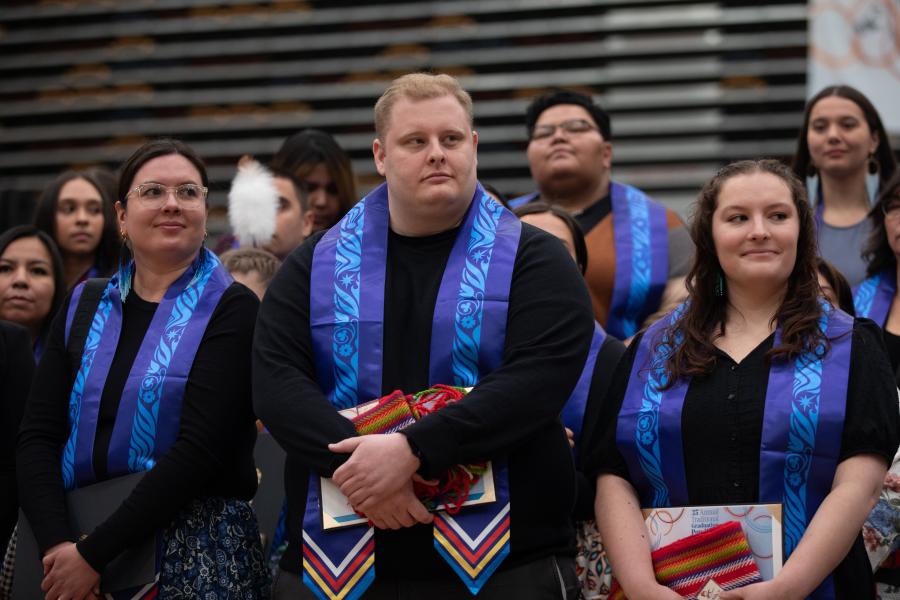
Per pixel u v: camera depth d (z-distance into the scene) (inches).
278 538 209.3
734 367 169.2
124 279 194.1
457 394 161.9
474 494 159.5
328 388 169.9
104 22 580.4
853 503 158.2
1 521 205.8
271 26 564.7
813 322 168.6
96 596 174.1
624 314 267.3
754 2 522.9
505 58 537.3
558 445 167.9
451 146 172.4
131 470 180.7
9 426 208.4
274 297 175.2
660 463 169.2
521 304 167.3
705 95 517.0
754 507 160.9
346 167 296.2
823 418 161.9
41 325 249.9
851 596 163.8
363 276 173.6
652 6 532.7
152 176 192.9
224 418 181.9
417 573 160.7
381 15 556.1
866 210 273.6
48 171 561.0
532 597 160.7
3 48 580.4
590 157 283.3
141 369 184.2
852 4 366.9
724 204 175.3
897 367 224.2
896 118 362.9
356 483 152.9
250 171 268.4
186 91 563.5
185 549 177.0
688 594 158.9
